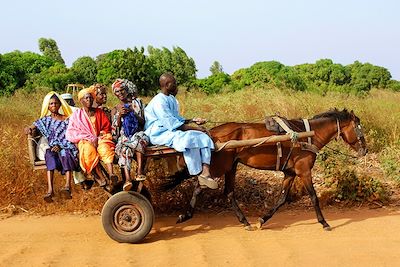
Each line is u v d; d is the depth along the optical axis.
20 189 8.98
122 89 7.38
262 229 7.95
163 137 7.34
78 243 7.25
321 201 9.27
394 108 14.50
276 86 17.42
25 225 8.07
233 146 7.61
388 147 11.59
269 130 7.96
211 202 9.20
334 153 10.13
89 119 7.31
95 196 9.02
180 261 6.55
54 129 7.43
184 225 8.19
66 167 7.29
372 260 6.59
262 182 9.84
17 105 15.98
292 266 6.39
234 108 13.95
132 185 7.25
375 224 8.15
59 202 8.91
